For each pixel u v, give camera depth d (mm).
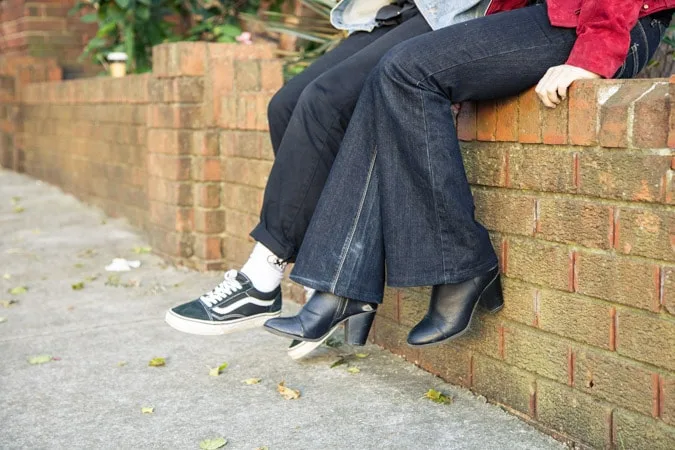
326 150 2570
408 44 2266
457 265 2293
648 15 2264
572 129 2135
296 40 5719
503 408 2502
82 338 3344
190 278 4352
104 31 6539
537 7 2285
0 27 9664
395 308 3008
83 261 4789
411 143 2256
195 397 2684
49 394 2734
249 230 4160
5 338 3367
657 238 1924
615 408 2086
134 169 5633
